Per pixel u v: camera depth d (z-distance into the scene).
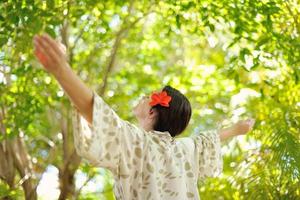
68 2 4.68
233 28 4.88
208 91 6.74
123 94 6.96
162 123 2.70
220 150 2.87
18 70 4.89
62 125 6.05
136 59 7.52
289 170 3.98
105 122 2.20
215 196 4.80
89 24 5.89
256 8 4.33
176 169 2.54
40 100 5.39
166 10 5.63
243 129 3.02
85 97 2.07
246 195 4.36
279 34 4.41
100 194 7.45
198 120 7.30
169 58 8.48
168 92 2.76
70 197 6.05
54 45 1.91
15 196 5.41
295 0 4.55
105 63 6.54
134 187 2.40
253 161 4.50
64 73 1.95
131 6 6.02
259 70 5.63
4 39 4.21
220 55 7.34
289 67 4.79
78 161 6.02
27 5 4.10
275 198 4.15
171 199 2.48
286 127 4.28
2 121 5.36
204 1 4.54
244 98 5.95
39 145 6.73
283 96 4.98
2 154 5.53
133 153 2.38
